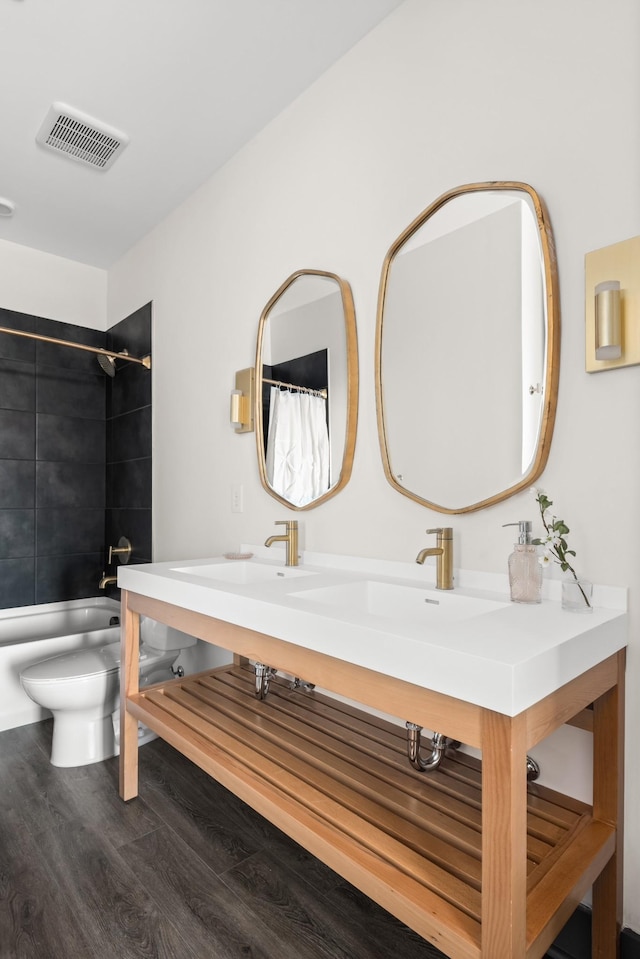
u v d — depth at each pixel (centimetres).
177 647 248
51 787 202
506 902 83
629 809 116
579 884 99
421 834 111
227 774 139
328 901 144
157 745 237
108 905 142
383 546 171
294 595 140
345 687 110
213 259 251
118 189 264
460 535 150
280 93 204
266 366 216
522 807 85
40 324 329
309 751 146
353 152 182
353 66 183
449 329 151
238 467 234
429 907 92
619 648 113
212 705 182
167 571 184
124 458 329
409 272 162
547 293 128
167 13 169
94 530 347
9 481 314
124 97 204
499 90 142
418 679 94
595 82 124
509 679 81
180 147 233
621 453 119
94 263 347
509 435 137
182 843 168
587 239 125
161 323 293
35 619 318
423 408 157
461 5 151
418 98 162
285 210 210
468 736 88
